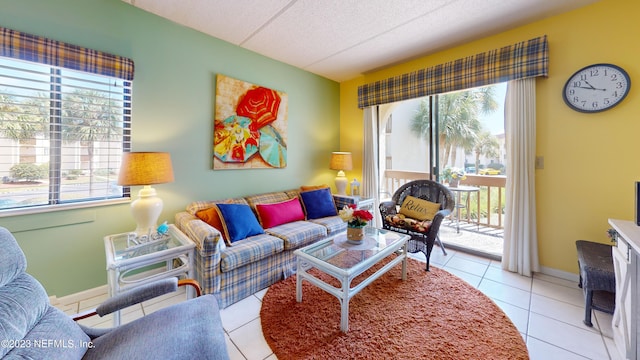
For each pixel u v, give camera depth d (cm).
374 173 370
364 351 145
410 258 280
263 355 144
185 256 196
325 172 396
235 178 288
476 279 232
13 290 92
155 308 190
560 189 229
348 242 205
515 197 242
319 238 261
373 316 177
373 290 211
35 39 169
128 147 217
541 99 235
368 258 181
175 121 239
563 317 176
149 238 190
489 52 254
